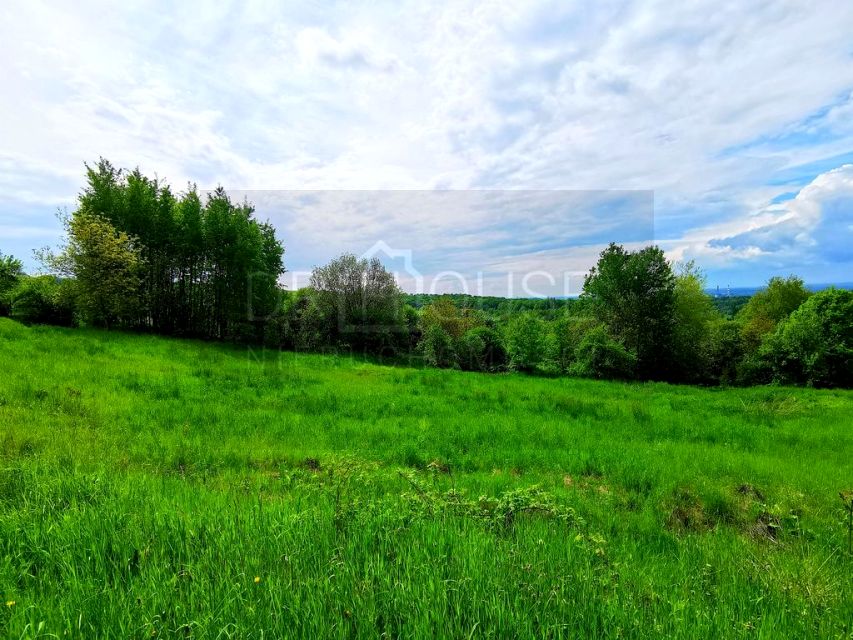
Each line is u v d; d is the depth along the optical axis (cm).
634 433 975
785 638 227
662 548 415
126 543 278
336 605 213
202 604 214
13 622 196
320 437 790
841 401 1738
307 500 400
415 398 1271
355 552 279
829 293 2759
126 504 351
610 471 664
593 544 350
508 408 1216
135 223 2498
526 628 200
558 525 386
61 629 196
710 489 570
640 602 251
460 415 1067
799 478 649
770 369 2703
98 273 2192
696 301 3256
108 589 222
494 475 627
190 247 2611
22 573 242
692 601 268
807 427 1127
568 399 1323
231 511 343
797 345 2559
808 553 392
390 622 210
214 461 612
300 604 215
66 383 988
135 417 814
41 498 363
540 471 670
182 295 2709
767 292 4159
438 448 768
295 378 1477
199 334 2733
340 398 1188
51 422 714
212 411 916
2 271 2302
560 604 221
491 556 280
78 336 1756
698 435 988
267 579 232
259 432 802
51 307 2234
